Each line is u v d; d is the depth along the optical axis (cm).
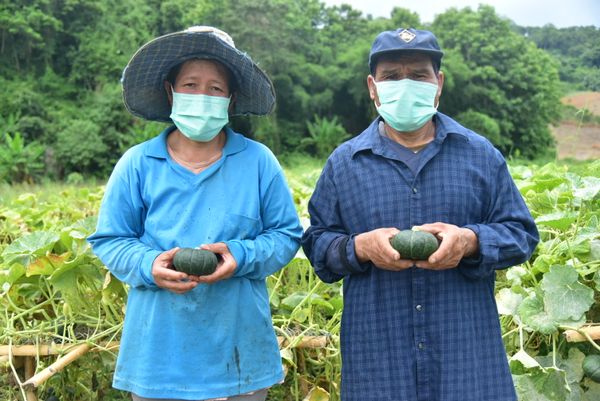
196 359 276
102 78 4200
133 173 288
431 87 282
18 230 604
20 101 3691
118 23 4666
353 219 288
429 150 281
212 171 286
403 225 278
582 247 376
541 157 4172
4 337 356
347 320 290
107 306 384
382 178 282
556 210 446
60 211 722
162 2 4978
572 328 326
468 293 277
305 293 407
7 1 4159
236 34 4244
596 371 333
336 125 4331
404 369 273
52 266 365
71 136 3403
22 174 2936
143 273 270
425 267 260
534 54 4319
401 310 276
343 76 4450
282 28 4306
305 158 4091
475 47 4353
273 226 297
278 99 4372
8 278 375
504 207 282
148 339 278
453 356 271
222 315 280
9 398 377
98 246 286
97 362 406
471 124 3944
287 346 356
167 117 336
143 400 280
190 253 264
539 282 380
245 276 287
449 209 277
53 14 4428
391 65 284
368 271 284
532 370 328
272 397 414
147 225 286
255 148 300
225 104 289
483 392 272
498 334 282
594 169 549
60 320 377
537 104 4238
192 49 283
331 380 379
